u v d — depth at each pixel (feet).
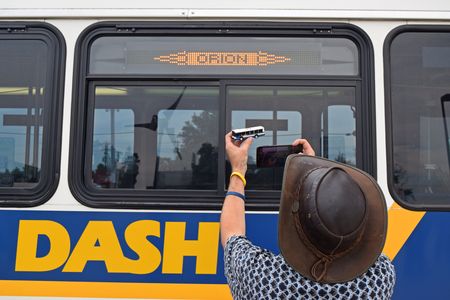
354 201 4.90
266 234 9.87
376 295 5.16
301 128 10.11
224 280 9.74
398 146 10.10
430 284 9.77
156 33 10.23
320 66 10.19
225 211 6.66
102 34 10.28
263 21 10.18
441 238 9.85
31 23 10.32
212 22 10.17
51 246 9.87
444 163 10.09
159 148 10.21
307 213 4.93
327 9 10.16
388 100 10.05
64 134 10.05
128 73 10.23
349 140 10.07
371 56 10.13
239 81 10.14
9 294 9.80
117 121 10.23
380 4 10.21
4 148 10.18
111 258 9.82
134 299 9.75
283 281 5.19
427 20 10.23
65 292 9.77
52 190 9.94
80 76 10.20
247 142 7.23
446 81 10.23
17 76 10.30
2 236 9.92
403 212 9.89
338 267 5.09
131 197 10.03
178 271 9.77
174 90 10.23
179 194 10.03
